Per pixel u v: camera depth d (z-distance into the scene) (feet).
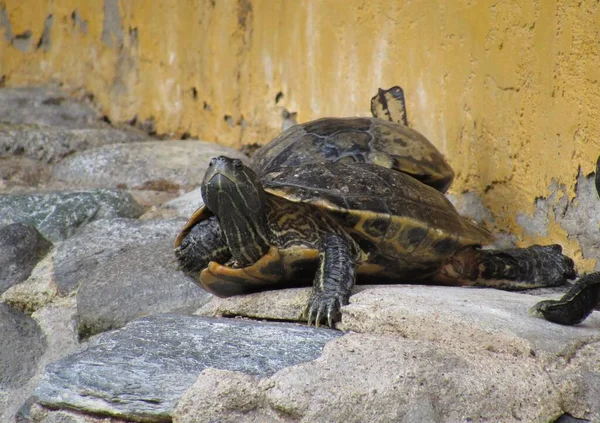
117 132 75.97
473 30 47.80
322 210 33.96
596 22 38.27
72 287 45.83
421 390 26.25
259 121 68.44
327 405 26.25
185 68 76.38
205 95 74.38
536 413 26.18
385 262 35.58
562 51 40.73
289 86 65.16
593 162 38.70
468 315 29.25
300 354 29.25
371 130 41.45
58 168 66.49
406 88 53.88
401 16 53.93
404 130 42.65
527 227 44.09
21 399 39.91
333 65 60.18
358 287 34.78
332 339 29.60
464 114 48.96
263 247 35.09
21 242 48.98
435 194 37.35
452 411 26.13
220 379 27.76
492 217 47.01
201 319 33.24
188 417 27.48
